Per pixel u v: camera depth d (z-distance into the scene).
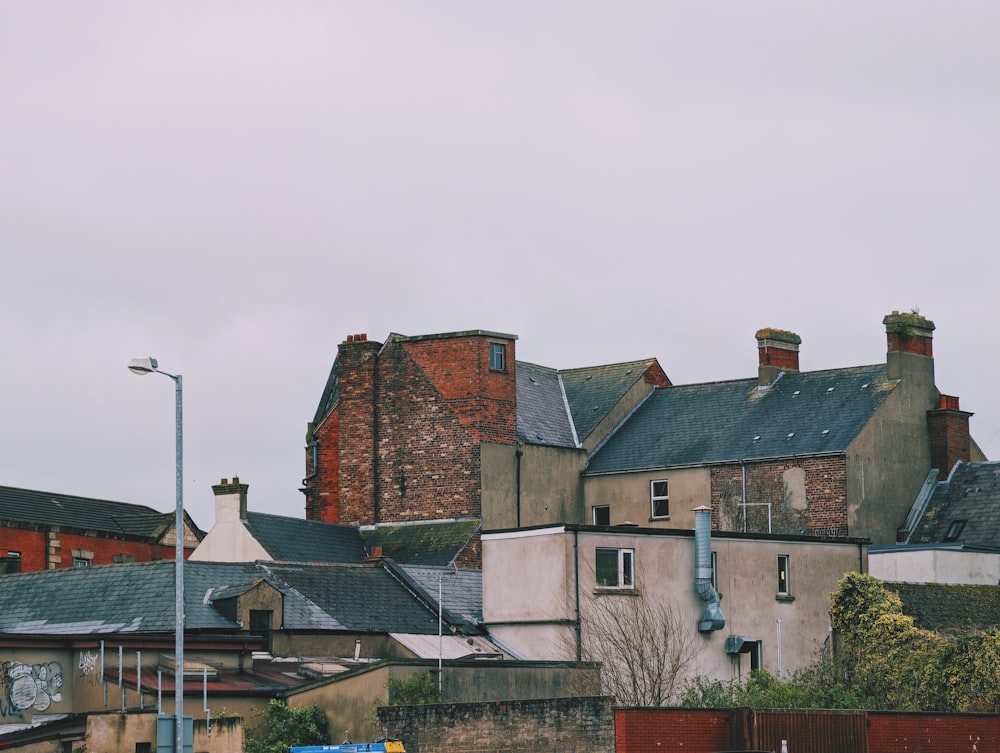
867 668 52.97
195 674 46.88
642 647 51.12
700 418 76.12
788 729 39.75
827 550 57.75
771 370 75.88
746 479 71.50
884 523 70.00
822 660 54.94
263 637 50.41
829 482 69.12
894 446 71.06
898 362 72.00
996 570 64.75
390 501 73.25
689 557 54.09
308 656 52.16
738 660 54.47
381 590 56.88
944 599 60.06
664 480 73.94
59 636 45.94
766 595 55.81
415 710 42.75
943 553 63.03
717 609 53.62
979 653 51.19
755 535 55.94
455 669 46.66
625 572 52.84
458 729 42.16
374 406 74.38
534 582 52.62
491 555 54.16
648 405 79.12
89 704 45.78
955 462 72.38
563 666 49.06
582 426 77.81
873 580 55.69
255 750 43.62
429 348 73.38
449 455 72.19
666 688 50.66
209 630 50.91
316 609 53.59
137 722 39.62
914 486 71.69
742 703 47.34
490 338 73.12
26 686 45.19
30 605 54.94
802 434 71.44
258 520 67.44
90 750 39.31
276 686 47.12
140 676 45.41
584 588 51.97
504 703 41.78
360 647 53.34
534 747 41.31
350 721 45.25
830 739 40.09
